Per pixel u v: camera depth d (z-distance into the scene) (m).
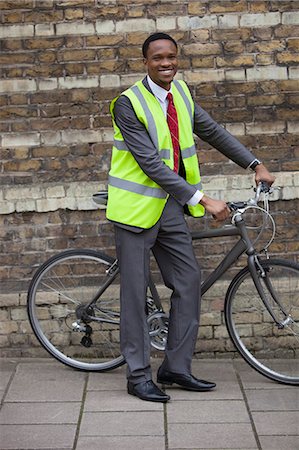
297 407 5.29
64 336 6.27
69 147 6.15
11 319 6.28
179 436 4.88
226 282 6.20
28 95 6.10
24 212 6.20
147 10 6.04
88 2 6.04
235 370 6.00
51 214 6.20
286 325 5.64
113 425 5.05
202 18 6.04
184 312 5.46
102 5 6.04
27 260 6.25
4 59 6.08
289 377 5.69
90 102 6.11
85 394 5.55
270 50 6.07
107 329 6.23
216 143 5.66
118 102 5.32
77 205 6.16
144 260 5.42
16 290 6.27
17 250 6.24
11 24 6.06
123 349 5.52
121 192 5.39
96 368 5.99
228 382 5.75
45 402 5.43
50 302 6.23
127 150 5.40
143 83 5.37
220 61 6.07
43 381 5.81
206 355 6.26
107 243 6.22
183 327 5.46
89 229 6.21
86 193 6.15
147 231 5.38
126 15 6.04
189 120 5.45
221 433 4.91
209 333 6.23
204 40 6.05
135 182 5.38
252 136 6.12
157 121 5.30
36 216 6.21
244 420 5.09
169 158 5.36
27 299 6.05
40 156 6.15
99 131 6.13
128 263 5.43
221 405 5.33
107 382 5.79
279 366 5.95
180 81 5.58
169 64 5.25
